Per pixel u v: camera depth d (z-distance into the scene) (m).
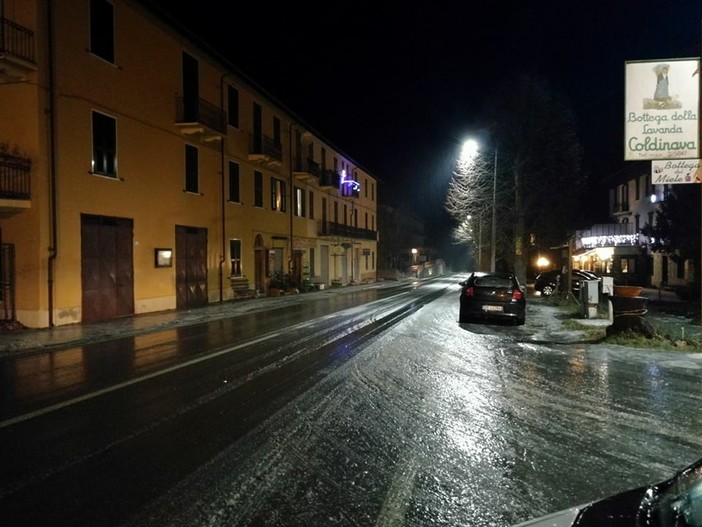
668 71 10.50
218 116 21.62
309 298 25.94
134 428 5.49
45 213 13.56
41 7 13.47
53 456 4.70
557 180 27.27
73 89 14.41
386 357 9.54
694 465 2.59
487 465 4.57
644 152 10.61
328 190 39.72
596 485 4.18
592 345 10.95
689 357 9.57
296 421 5.75
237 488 4.08
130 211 16.78
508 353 10.02
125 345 11.10
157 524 3.52
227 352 10.09
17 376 8.01
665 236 24.34
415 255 78.38
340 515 3.67
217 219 22.55
